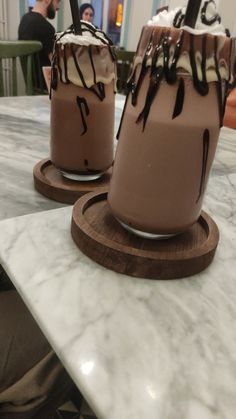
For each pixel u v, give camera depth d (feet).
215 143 1.38
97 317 1.25
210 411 0.97
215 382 1.05
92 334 1.18
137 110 1.31
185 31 1.17
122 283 1.42
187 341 1.19
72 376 1.04
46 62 6.88
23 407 2.01
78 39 1.74
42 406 2.10
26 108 4.17
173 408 0.96
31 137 3.18
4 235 1.64
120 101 4.72
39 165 2.28
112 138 2.08
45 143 3.05
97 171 2.08
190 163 1.32
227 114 4.77
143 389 1.00
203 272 1.53
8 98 4.59
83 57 1.75
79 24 1.81
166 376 1.05
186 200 1.41
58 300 1.30
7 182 2.24
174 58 1.19
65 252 1.57
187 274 1.48
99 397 0.97
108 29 9.54
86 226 1.58
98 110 1.89
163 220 1.43
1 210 1.91
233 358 1.14
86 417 3.44
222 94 1.29
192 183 1.37
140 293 1.38
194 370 1.08
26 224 1.73
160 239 1.58
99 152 2.01
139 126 1.31
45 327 1.19
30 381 1.97
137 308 1.31
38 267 1.46
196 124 1.26
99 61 1.79
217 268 1.57
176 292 1.41
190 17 1.18
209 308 1.34
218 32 1.22
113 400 0.97
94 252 1.50
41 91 6.15
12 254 1.52
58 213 1.86
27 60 5.65
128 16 9.70
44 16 7.41
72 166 2.03
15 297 2.41
